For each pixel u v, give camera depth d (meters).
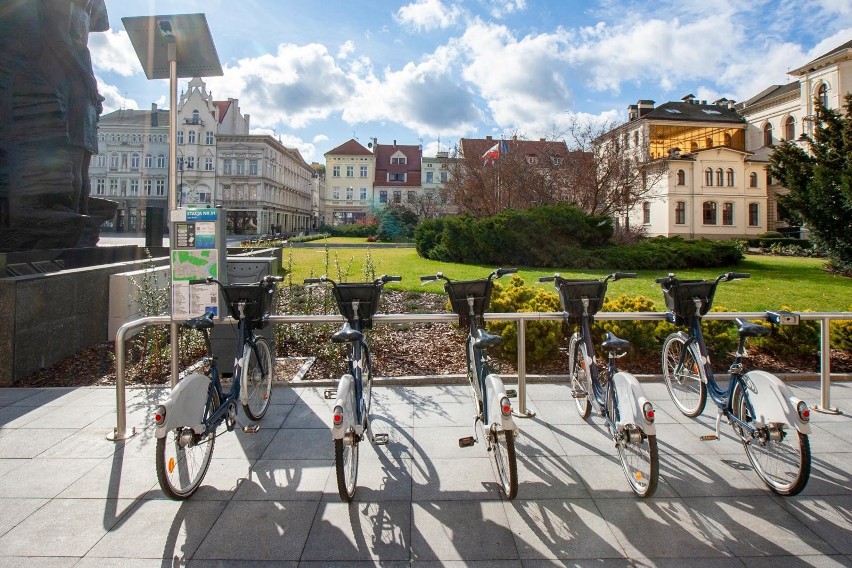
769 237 36.38
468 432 4.07
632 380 3.12
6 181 8.82
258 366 4.23
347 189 67.31
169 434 2.97
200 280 3.79
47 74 9.27
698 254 18.64
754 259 22.98
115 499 3.06
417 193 66.12
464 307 3.72
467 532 2.72
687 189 38.41
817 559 2.48
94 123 10.78
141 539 2.66
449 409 4.59
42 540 2.65
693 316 4.07
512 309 6.30
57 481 3.27
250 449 3.78
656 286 12.55
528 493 3.13
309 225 85.44
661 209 38.72
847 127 15.33
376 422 4.29
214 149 57.44
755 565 2.44
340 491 2.86
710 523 2.79
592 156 23.31
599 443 3.85
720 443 3.84
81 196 10.69
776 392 3.03
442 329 7.65
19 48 8.79
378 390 5.16
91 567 2.44
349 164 67.19
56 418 4.33
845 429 4.11
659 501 3.02
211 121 57.47
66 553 2.54
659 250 18.23
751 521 2.81
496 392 3.00
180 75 4.77
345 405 2.95
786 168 17.22
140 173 55.94
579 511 2.92
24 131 9.00
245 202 57.75
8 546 2.60
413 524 2.80
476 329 3.62
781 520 2.81
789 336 6.00
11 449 3.74
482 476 3.35
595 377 3.72
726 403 3.53
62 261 9.31
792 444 3.01
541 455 3.65
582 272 16.30
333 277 12.84
